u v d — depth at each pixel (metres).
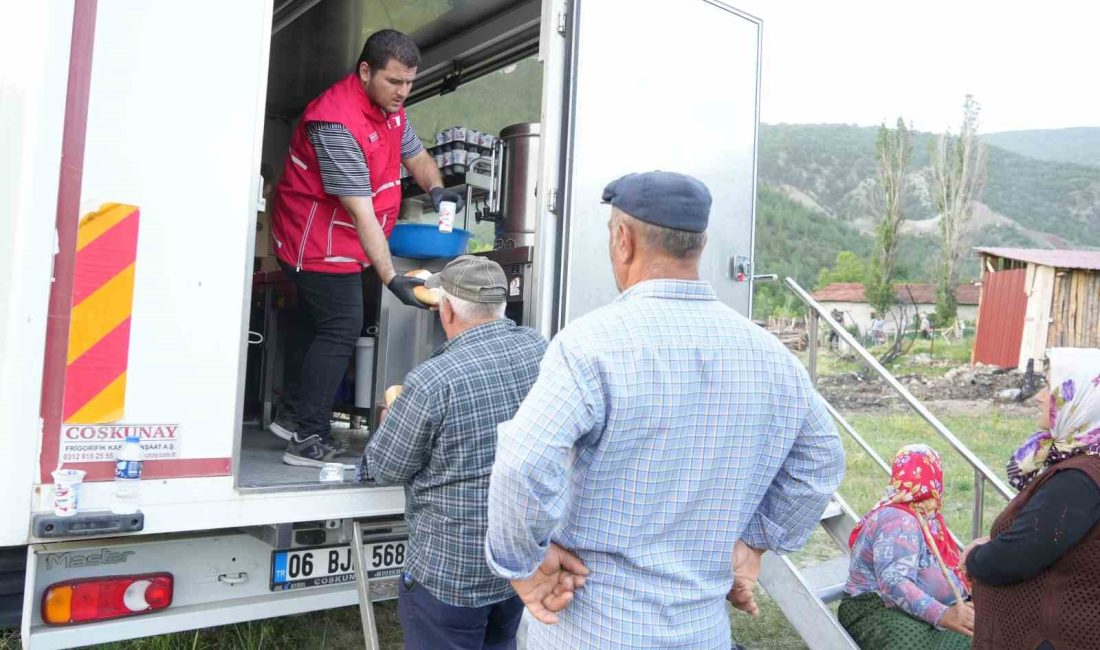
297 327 4.11
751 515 1.51
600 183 3.03
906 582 2.74
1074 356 1.96
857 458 9.12
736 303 3.48
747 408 1.43
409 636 2.21
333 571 2.59
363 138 3.01
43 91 1.98
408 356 3.76
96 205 2.06
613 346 1.35
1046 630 1.86
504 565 1.36
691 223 1.46
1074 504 1.81
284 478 2.61
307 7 4.00
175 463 2.18
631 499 1.36
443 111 4.71
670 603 1.38
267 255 5.26
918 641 2.71
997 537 1.95
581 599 1.39
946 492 7.86
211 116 2.22
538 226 2.95
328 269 3.06
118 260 2.09
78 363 2.04
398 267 3.63
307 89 4.93
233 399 2.27
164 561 2.31
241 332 2.28
